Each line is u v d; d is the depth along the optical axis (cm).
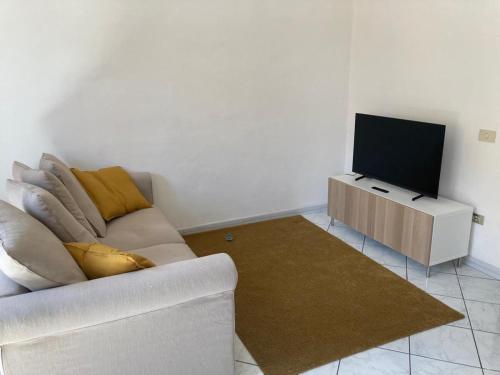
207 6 362
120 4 333
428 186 330
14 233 170
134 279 180
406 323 259
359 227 378
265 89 404
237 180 415
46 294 168
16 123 325
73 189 269
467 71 315
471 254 332
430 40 342
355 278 315
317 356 231
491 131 303
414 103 365
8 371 163
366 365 224
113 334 176
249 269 331
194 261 194
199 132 387
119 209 314
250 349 237
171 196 391
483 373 217
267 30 391
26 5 307
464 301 282
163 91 364
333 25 419
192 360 196
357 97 434
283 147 429
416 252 318
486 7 295
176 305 185
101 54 336
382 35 390
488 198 312
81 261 192
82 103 339
